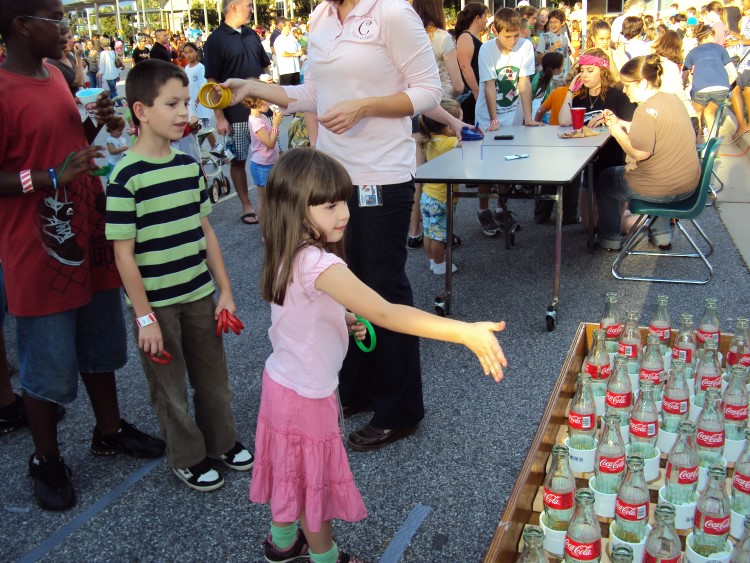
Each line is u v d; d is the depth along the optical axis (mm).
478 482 2951
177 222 2742
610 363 3131
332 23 2936
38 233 2705
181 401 2912
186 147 6508
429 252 5500
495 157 5000
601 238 5891
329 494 2266
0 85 2607
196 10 45844
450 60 6273
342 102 2727
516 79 6801
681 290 4969
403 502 2846
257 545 2660
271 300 2152
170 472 3160
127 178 2615
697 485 2371
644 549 1997
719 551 2090
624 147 5043
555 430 2760
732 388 2637
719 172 8125
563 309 4750
